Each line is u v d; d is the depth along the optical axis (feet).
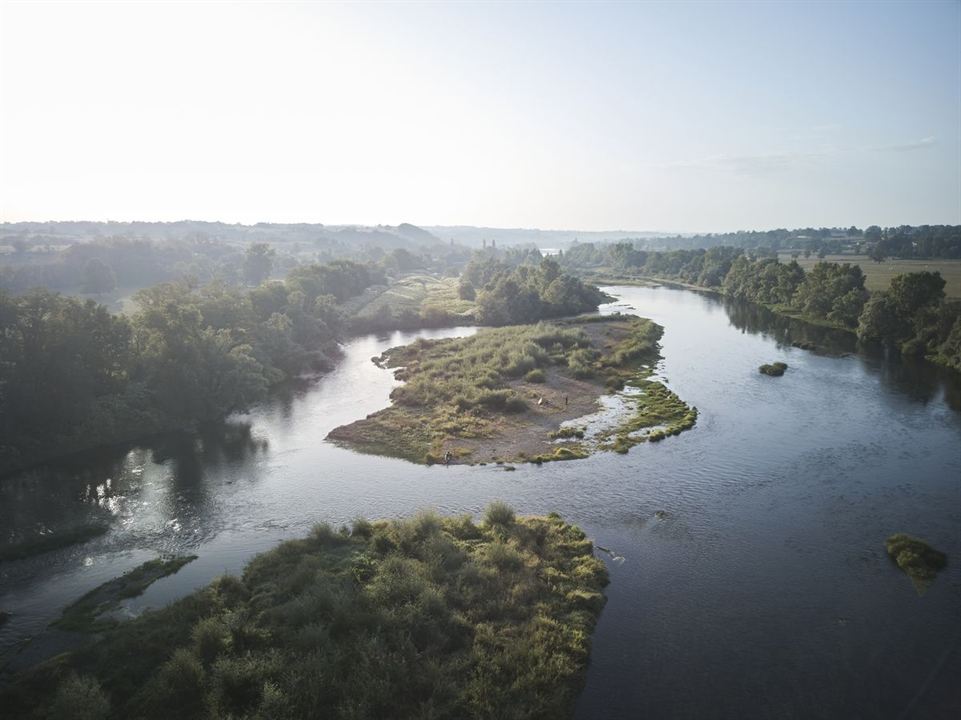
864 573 115.14
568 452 178.50
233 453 188.55
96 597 110.93
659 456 176.55
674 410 218.59
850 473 162.30
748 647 94.63
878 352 323.37
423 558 113.91
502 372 277.03
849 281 410.52
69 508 150.30
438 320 466.70
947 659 91.45
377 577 106.42
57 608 108.47
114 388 212.43
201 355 224.33
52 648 94.94
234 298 308.40
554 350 321.32
